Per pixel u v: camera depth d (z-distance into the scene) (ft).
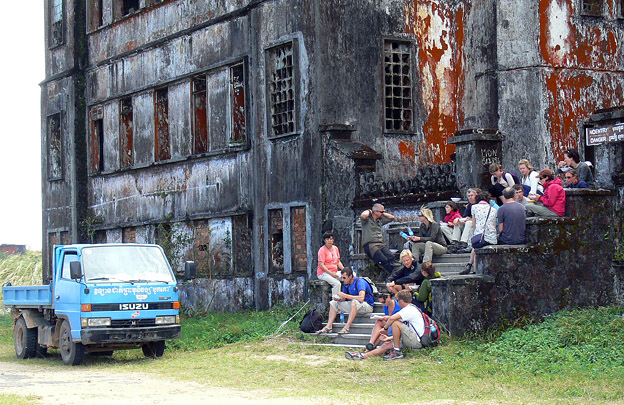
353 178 71.31
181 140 92.79
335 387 43.14
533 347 48.78
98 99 107.34
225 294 85.56
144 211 98.78
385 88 77.20
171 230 92.79
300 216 75.97
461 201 62.85
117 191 103.71
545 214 56.75
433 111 78.74
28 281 156.25
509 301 54.34
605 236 57.67
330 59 74.13
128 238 102.01
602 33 75.66
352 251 70.90
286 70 77.92
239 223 84.99
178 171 93.15
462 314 52.95
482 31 75.77
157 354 58.80
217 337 65.46
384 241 67.56
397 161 76.64
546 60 73.15
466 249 60.13
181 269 92.43
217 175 87.30
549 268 55.72
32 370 54.19
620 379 40.57
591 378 41.34
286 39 77.25
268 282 79.10
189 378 47.62
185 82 92.22
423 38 78.69
